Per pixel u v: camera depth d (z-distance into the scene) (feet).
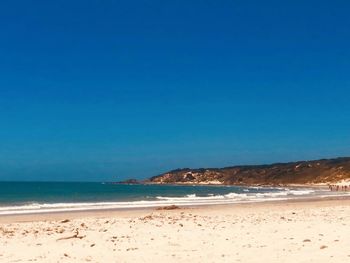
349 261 30.45
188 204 136.46
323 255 32.94
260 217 69.21
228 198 194.80
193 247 38.83
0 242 43.21
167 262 33.12
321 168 650.43
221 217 70.95
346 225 50.67
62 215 93.81
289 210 94.89
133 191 413.59
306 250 35.27
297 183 631.97
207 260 33.32
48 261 33.65
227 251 36.55
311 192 311.68
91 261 33.68
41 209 115.65
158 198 235.40
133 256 35.37
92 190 440.04
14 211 106.83
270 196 224.74
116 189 484.74
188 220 64.18
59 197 269.85
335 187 423.23
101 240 43.57
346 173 563.89
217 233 46.93
